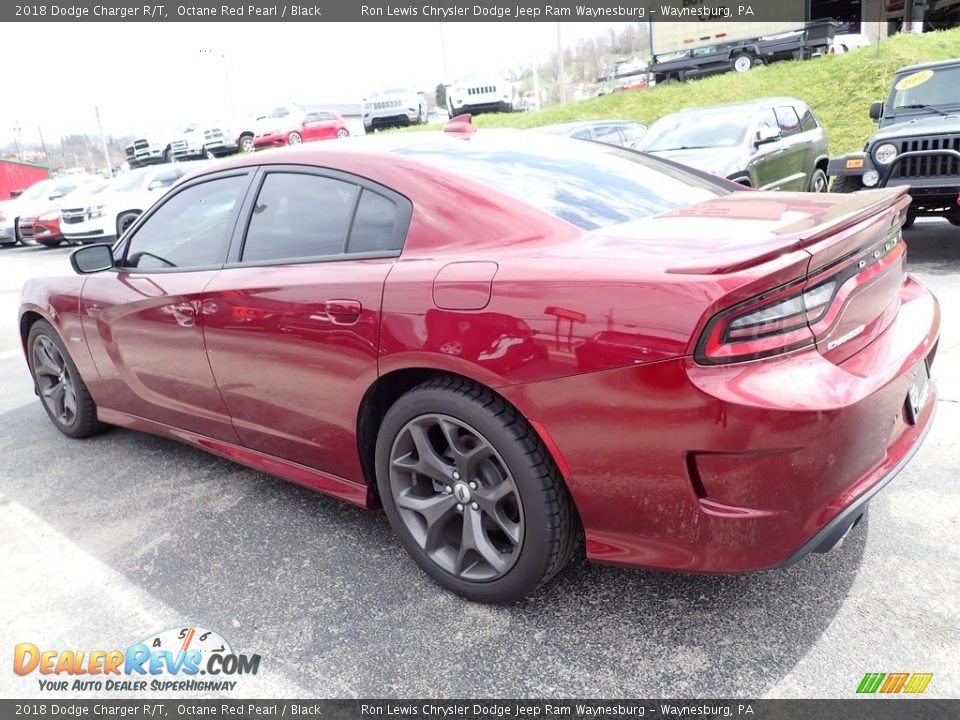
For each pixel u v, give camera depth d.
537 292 1.87
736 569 1.77
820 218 1.94
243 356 2.67
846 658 1.89
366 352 2.23
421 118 23.12
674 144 8.36
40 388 4.08
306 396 2.50
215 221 2.89
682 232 2.00
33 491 3.35
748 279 1.62
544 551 2.01
